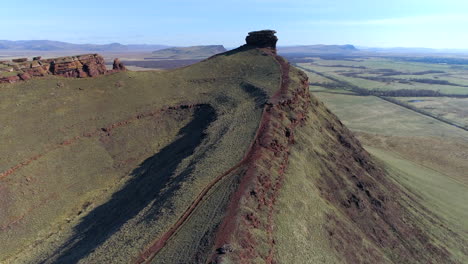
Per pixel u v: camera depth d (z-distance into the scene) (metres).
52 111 71.56
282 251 32.75
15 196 53.03
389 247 46.81
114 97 79.62
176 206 35.78
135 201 47.56
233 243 28.84
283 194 41.31
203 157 46.44
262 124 53.22
